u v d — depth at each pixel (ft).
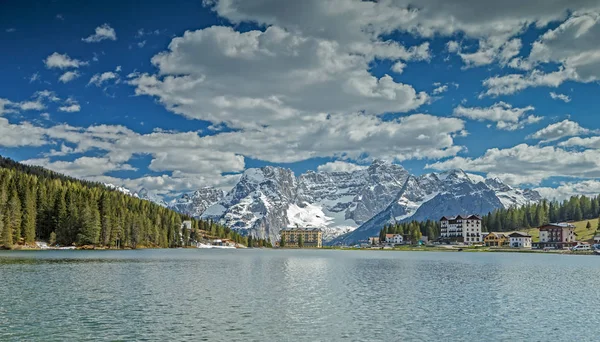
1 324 183.42
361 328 185.47
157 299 243.81
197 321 193.26
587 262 629.51
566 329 186.80
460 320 200.85
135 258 586.86
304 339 169.37
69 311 208.54
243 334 174.60
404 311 218.79
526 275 399.65
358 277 376.27
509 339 172.35
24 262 458.50
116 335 170.40
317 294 270.46
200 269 435.94
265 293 272.51
